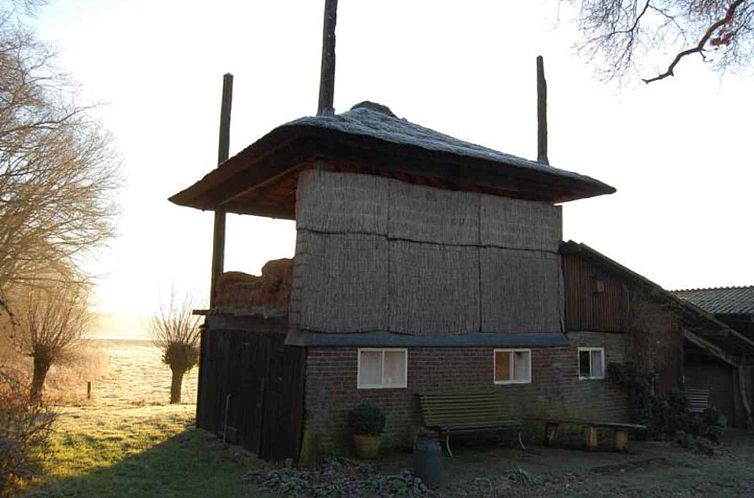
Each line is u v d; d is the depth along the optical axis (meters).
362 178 11.48
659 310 15.78
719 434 14.95
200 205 15.88
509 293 13.29
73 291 26.62
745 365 18.09
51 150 23.08
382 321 11.38
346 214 11.21
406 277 11.81
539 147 16.36
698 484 10.31
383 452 11.12
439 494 8.95
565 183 14.11
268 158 12.18
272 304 11.99
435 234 12.34
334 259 10.97
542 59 16.81
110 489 9.34
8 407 9.11
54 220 23.75
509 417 12.91
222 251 15.82
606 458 11.63
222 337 14.30
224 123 16.38
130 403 26.17
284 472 9.85
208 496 8.94
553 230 14.33
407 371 11.70
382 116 14.18
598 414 14.54
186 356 28.31
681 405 15.05
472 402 12.27
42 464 10.35
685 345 18.62
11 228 22.20
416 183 13.40
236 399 13.07
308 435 10.27
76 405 24.12
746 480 10.77
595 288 14.90
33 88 21.97
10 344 26.30
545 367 13.78
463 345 12.34
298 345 10.45
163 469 10.73
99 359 36.31
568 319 14.30
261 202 15.93
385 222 11.67
